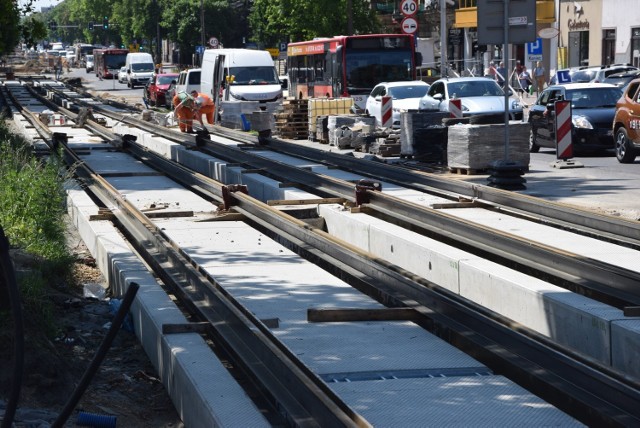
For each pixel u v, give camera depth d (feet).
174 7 493.77
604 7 245.24
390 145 127.34
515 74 255.50
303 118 165.37
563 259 49.47
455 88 136.98
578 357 33.81
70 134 164.76
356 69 180.04
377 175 97.40
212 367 34.27
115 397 36.91
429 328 41.78
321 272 52.37
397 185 89.71
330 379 33.88
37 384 35.09
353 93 180.04
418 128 118.21
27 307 40.93
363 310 42.16
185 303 46.75
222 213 74.95
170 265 53.72
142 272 50.85
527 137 101.35
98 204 80.69
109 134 151.33
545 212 67.15
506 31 86.84
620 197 80.53
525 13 86.89
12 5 103.91
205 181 87.45
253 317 39.19
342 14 270.05
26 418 32.07
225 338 38.22
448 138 104.83
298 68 216.95
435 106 137.80
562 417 29.43
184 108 169.68
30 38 109.50
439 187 83.71
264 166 104.99
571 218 64.08
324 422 28.19
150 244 59.98
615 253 53.93
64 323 46.85
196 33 485.56
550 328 43.57
